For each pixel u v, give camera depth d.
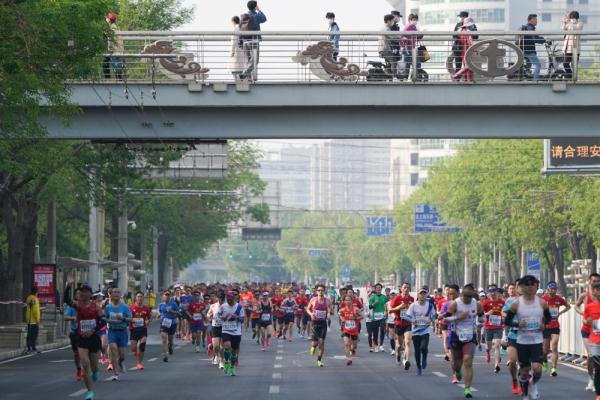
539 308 28.62
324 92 49.03
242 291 75.25
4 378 41.84
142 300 46.84
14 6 35.34
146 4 76.00
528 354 28.72
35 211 68.38
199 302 60.50
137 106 49.25
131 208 104.75
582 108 49.44
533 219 106.56
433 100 48.94
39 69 38.50
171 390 36.47
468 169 130.00
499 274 141.62
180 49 55.66
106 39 40.19
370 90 48.94
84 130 49.75
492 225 120.81
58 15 37.62
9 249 67.44
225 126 49.91
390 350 61.50
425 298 42.88
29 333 61.25
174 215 120.62
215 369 46.72
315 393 35.25
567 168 71.75
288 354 58.59
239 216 145.75
